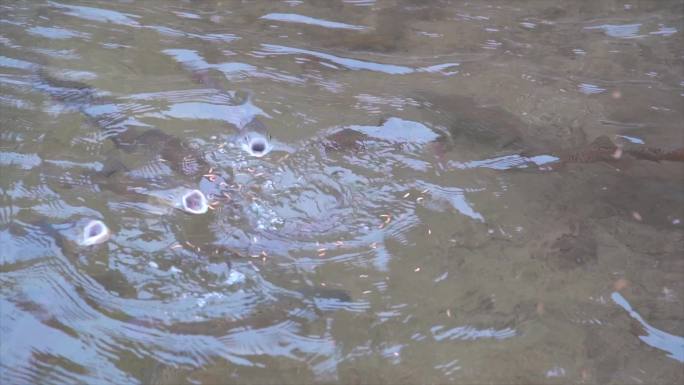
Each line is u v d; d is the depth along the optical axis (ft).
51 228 9.12
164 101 10.06
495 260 9.11
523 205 9.45
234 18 11.12
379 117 10.02
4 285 8.86
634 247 9.23
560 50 10.90
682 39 11.05
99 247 9.04
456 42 10.95
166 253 9.04
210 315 8.79
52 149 9.62
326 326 8.75
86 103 10.01
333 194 9.45
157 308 8.80
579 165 9.76
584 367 8.63
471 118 10.08
